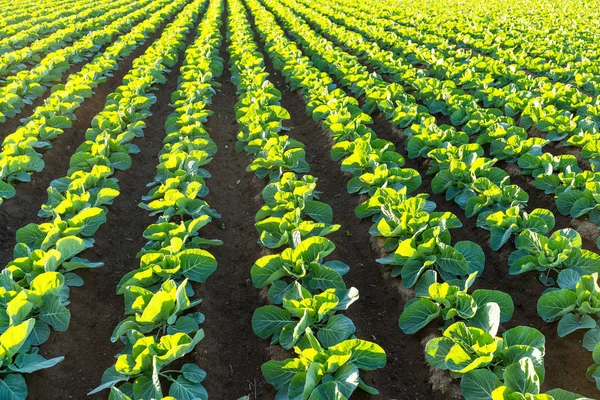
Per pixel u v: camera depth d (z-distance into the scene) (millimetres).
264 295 2445
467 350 1896
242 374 2150
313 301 2080
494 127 3500
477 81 4543
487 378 1771
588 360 1998
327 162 3713
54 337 2154
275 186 2932
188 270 2346
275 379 1948
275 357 2115
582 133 3328
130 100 4363
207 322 2305
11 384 1867
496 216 2586
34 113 4133
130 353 2049
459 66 5125
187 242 2666
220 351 2234
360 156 3143
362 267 2699
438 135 3467
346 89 5051
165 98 5203
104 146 3342
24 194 3209
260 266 2309
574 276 2205
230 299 2539
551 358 2080
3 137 3918
